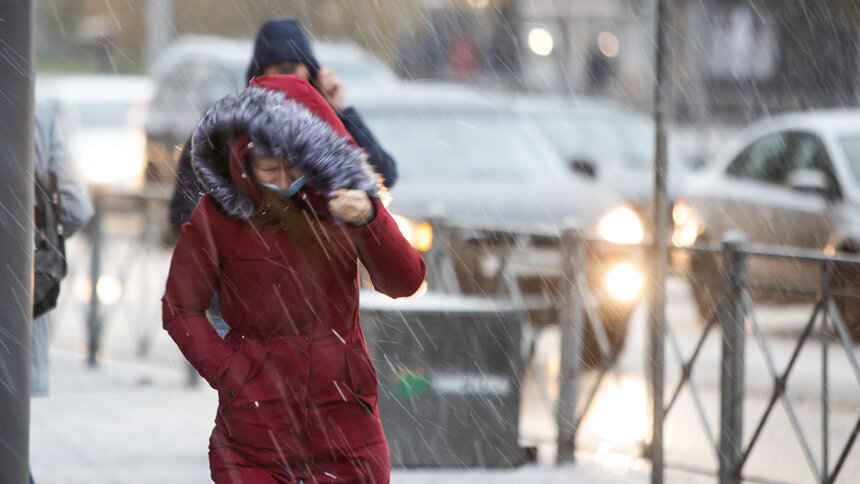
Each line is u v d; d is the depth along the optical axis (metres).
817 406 24.25
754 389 26.02
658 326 16.08
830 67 83.19
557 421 21.12
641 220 34.00
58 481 18.59
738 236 19.23
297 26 16.56
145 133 53.34
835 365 27.75
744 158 38.03
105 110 60.84
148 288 31.50
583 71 107.06
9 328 10.70
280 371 11.14
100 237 30.64
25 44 10.63
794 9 84.88
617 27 106.06
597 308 21.91
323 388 11.20
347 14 102.69
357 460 11.30
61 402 25.50
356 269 11.38
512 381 20.06
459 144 32.94
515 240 23.84
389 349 19.61
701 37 92.44
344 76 53.53
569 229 21.42
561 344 21.34
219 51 54.66
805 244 34.66
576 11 105.88
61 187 16.42
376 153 17.06
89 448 21.02
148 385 27.67
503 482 19.08
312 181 10.85
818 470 18.67
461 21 104.75
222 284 11.30
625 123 43.97
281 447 11.16
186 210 15.11
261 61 16.42
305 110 10.95
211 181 11.06
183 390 27.19
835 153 34.91
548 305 24.11
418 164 32.12
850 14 77.31
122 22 123.38
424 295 20.94
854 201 33.69
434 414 19.73
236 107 10.85
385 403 19.61
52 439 21.72
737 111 91.00
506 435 20.03
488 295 24.25
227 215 11.16
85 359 30.94
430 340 19.70
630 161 41.91
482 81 104.75
